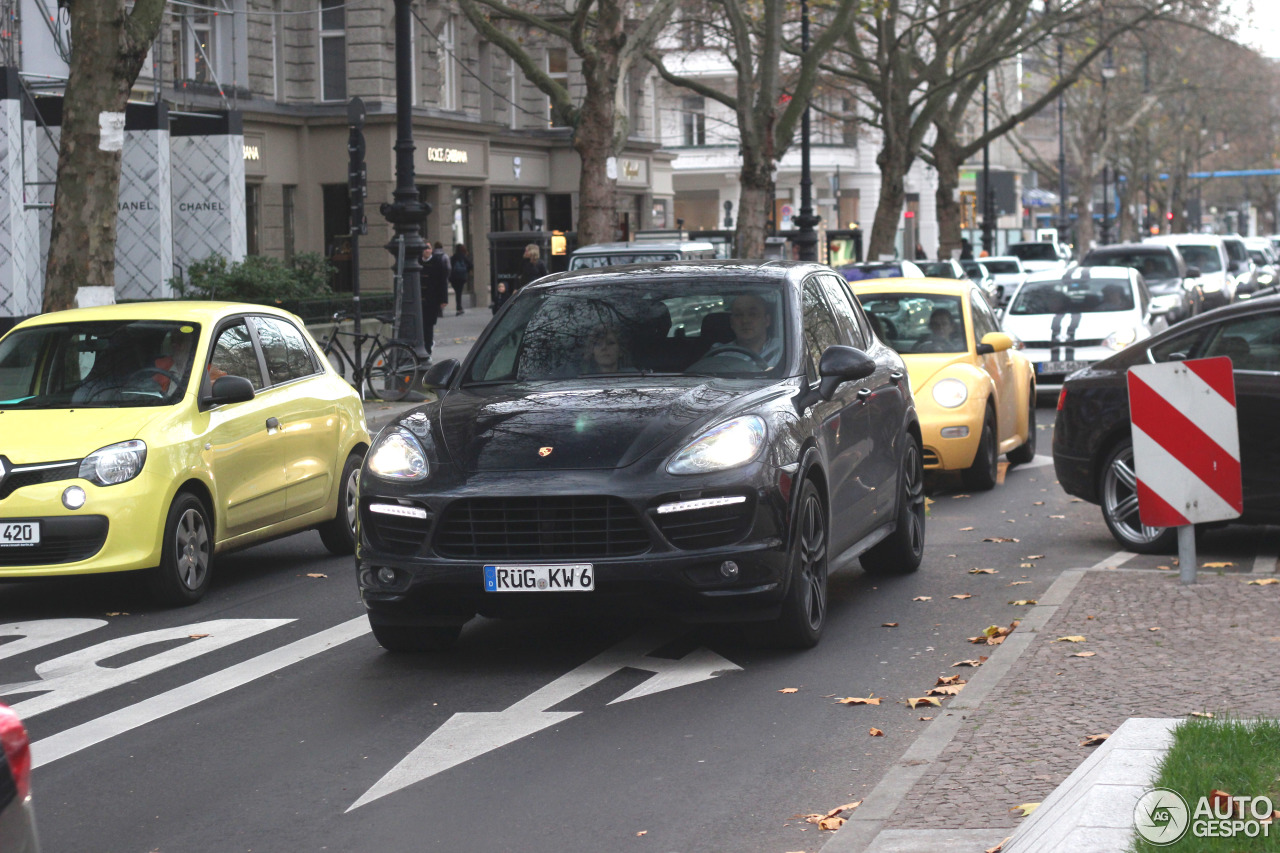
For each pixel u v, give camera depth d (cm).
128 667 859
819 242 5888
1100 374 1150
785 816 573
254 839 569
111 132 1764
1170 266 3228
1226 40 4475
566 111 3148
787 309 916
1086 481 1151
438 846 555
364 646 892
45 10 2719
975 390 1486
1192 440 920
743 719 707
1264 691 666
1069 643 784
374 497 802
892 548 1055
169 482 1016
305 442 1183
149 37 1770
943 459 1473
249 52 4300
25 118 2542
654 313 920
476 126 4869
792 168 8612
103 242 1770
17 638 952
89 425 1020
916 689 751
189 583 1038
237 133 2995
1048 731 628
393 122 4481
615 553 770
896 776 594
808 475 845
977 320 1577
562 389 862
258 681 816
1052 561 1109
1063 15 4475
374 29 4447
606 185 3108
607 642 878
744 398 833
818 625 852
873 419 983
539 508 771
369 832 572
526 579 769
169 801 617
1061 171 7906
